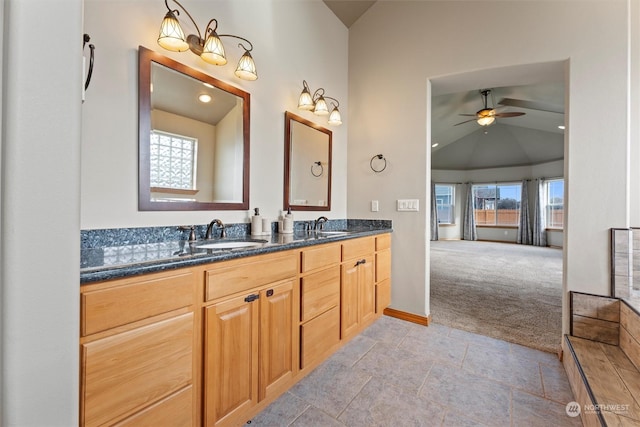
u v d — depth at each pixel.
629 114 1.83
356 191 2.92
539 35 2.07
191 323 1.05
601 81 1.86
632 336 1.56
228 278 1.18
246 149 1.94
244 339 1.26
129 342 0.87
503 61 2.20
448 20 2.42
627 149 1.79
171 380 0.99
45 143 0.48
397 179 2.67
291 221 2.15
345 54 2.98
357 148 2.92
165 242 1.50
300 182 2.43
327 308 1.82
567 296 1.92
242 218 1.93
